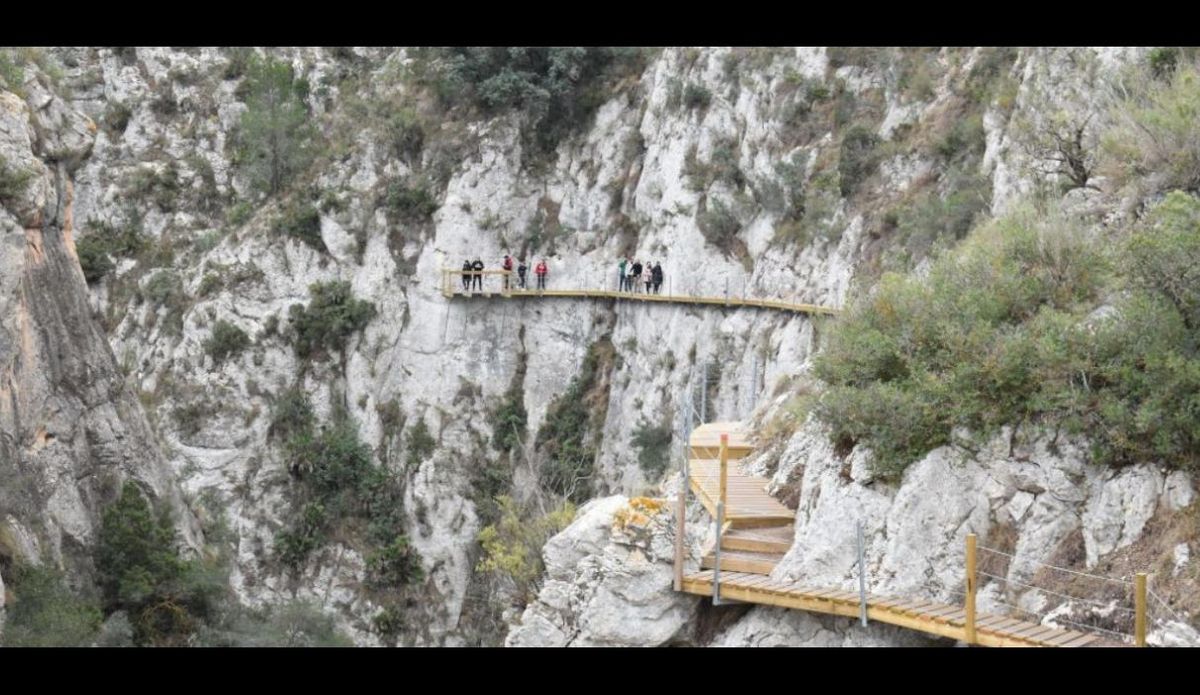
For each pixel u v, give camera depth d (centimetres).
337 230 6181
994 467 1881
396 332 6050
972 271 2214
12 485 2538
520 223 6272
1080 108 3319
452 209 6178
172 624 2773
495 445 5828
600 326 5941
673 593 2025
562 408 5831
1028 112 3806
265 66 6619
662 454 5253
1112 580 1686
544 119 6431
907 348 2123
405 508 5712
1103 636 1639
